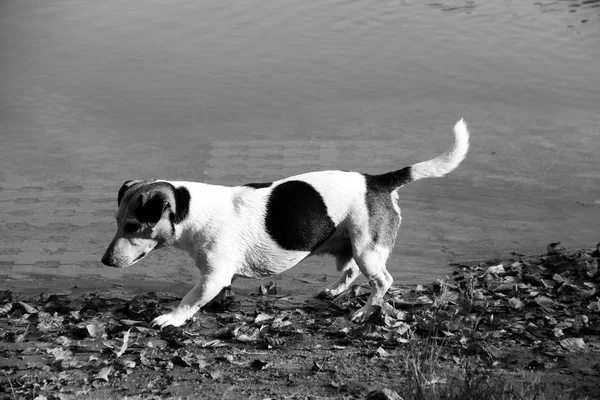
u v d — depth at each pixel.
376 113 4.06
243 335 2.53
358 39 5.10
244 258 2.60
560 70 4.61
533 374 2.37
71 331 2.55
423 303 2.71
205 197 2.58
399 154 3.70
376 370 2.38
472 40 5.10
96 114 4.02
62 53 4.76
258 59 4.75
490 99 4.25
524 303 2.68
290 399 2.28
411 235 3.24
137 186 2.57
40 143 3.77
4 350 2.47
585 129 3.93
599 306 2.64
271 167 3.59
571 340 2.49
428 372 2.34
